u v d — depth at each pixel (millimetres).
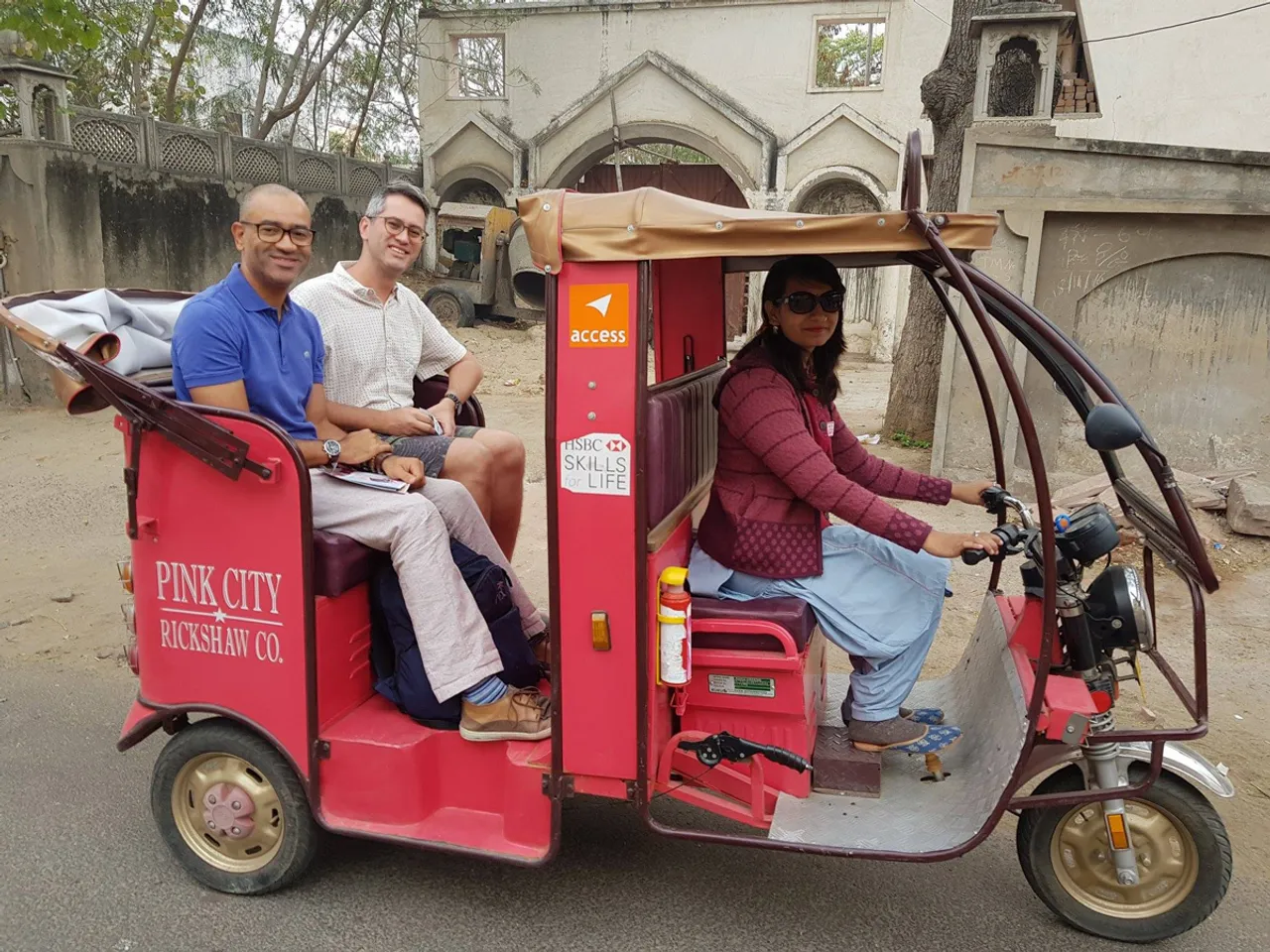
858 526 2582
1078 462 6941
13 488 7473
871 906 2850
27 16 8711
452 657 2695
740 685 2650
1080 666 2613
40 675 4492
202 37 16562
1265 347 6488
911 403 8453
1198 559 2311
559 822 2605
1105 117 14055
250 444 2617
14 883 2965
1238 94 13445
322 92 19562
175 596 2799
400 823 2738
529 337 14484
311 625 2680
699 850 3148
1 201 10336
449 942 2693
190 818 2959
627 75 16297
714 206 2451
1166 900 2621
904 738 2773
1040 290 6797
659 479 2506
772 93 15797
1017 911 2824
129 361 2898
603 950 2658
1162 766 2486
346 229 15695
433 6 17062
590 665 2516
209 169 12906
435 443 3379
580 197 2367
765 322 2832
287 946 2678
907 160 2176
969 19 7797
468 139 17625
